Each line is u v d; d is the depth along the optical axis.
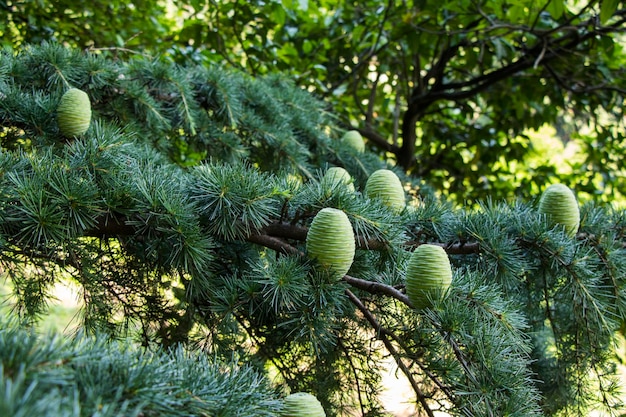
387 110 2.98
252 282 1.00
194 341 1.13
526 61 2.29
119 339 1.11
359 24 2.46
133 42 2.23
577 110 2.78
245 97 1.81
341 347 1.10
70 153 1.12
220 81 1.66
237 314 1.11
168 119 1.62
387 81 2.76
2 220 0.95
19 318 1.05
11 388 0.56
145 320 1.17
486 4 2.19
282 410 0.84
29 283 1.06
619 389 1.18
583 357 1.20
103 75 1.48
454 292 0.96
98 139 1.09
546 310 1.29
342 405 1.16
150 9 2.35
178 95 1.61
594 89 2.37
